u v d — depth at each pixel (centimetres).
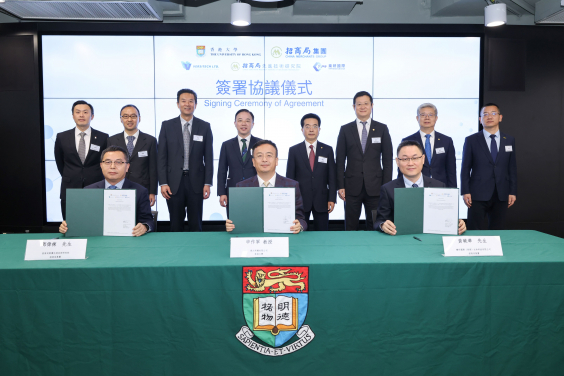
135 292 148
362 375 153
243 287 149
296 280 150
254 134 430
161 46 420
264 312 150
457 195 200
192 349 150
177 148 382
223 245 181
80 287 147
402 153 223
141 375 149
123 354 149
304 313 151
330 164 382
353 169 387
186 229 431
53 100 421
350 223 392
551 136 438
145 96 423
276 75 427
